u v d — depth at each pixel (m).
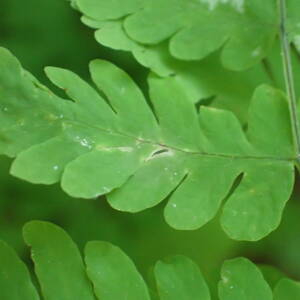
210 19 0.18
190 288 0.16
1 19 0.29
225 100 0.19
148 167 0.17
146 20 0.18
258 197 0.17
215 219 0.27
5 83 0.16
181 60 0.18
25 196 0.27
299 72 0.20
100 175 0.16
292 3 0.19
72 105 0.16
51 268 0.16
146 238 0.27
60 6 0.29
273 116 0.18
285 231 0.28
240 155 0.17
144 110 0.17
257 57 0.18
